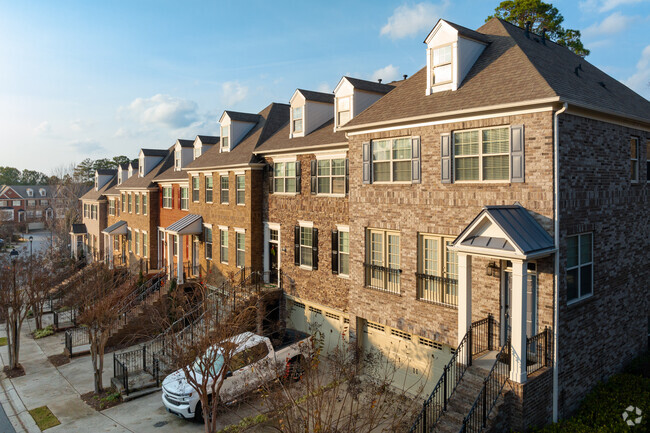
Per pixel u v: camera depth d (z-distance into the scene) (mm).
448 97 13781
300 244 20422
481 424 10383
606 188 13414
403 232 15000
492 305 12773
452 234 13562
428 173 14125
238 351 13945
